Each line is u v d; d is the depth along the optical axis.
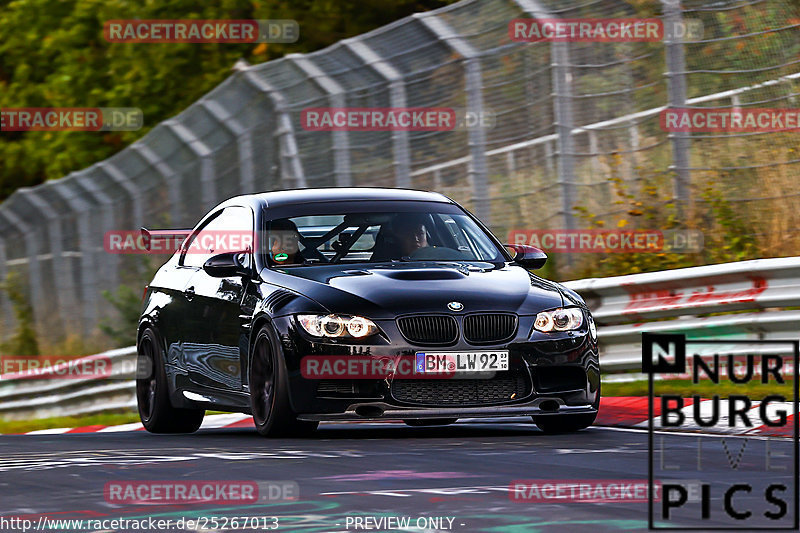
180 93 85.50
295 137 48.75
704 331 35.41
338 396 25.83
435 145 46.97
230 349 28.94
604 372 37.69
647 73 46.12
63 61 92.25
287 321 26.28
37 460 23.08
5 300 67.44
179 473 20.11
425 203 30.66
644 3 46.28
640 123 46.34
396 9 81.12
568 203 46.25
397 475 19.25
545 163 46.56
